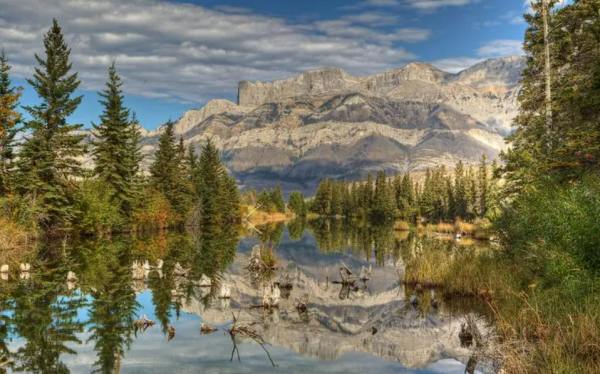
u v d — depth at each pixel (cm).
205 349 1052
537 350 809
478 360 941
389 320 1367
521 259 1523
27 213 3406
